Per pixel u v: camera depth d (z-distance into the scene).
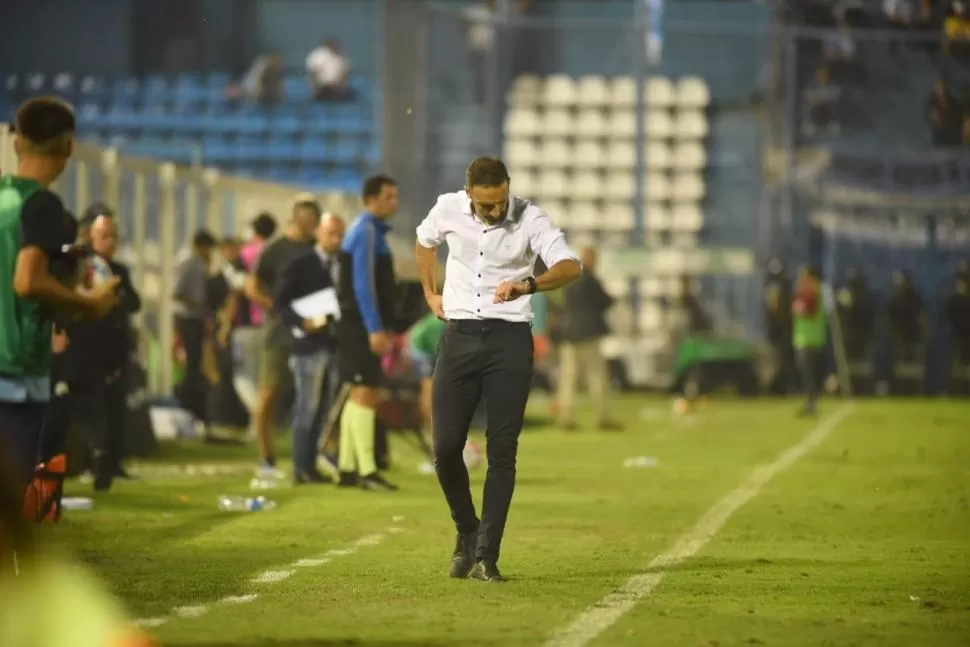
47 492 31.70
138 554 30.73
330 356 45.12
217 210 73.31
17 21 121.06
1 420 22.69
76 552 30.78
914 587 27.03
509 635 22.20
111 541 32.59
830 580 27.78
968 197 109.12
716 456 56.88
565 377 71.44
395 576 27.95
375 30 122.38
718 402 95.44
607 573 28.47
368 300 42.53
